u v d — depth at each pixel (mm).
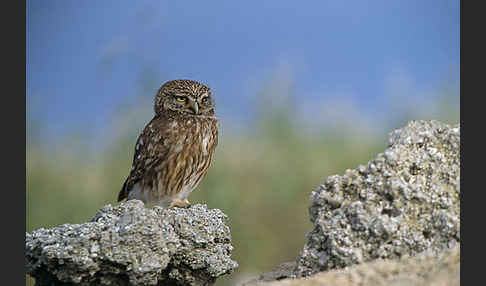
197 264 9078
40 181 18156
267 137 19781
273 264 16453
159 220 8703
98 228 8273
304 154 19234
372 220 7852
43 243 8195
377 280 7176
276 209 17531
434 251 7574
